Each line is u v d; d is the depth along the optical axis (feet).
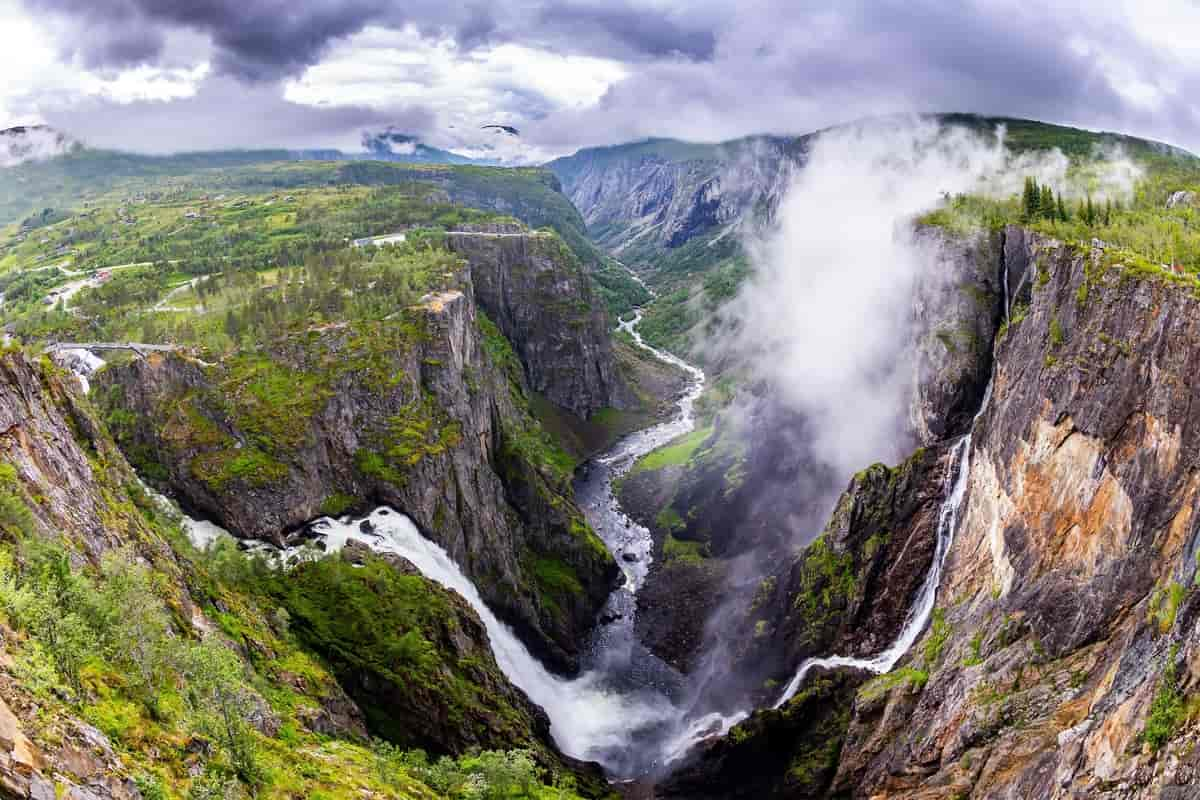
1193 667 196.65
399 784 278.67
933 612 391.86
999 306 442.09
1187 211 391.86
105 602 207.82
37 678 162.20
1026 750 271.49
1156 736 199.62
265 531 427.33
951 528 412.77
